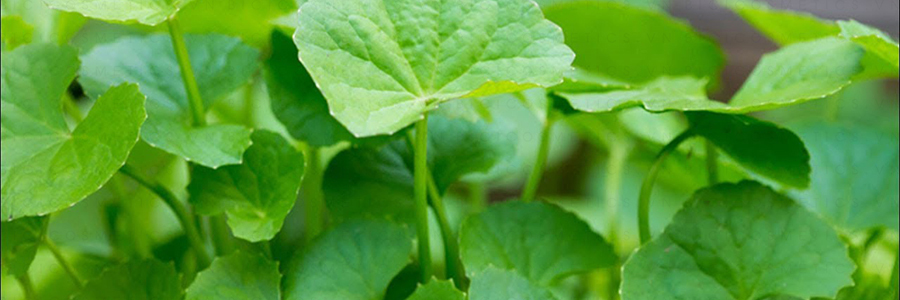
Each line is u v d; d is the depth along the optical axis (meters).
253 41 0.42
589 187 0.68
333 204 0.39
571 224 0.38
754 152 0.37
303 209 0.48
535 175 0.40
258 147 0.36
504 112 0.51
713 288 0.36
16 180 0.35
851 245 0.40
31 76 0.36
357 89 0.34
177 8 0.35
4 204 0.35
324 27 0.34
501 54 0.35
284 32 0.38
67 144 0.35
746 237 0.36
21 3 0.41
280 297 0.35
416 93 0.34
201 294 0.35
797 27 0.42
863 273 0.41
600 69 0.47
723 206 0.36
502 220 0.38
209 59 0.39
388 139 0.38
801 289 0.36
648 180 0.38
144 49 0.39
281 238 0.42
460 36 0.35
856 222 0.41
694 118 0.37
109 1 0.35
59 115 0.36
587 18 0.45
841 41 0.38
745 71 0.75
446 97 0.34
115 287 0.36
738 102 0.37
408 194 0.39
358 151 0.40
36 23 0.41
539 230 0.38
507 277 0.35
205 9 0.38
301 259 0.36
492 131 0.41
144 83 0.38
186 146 0.35
